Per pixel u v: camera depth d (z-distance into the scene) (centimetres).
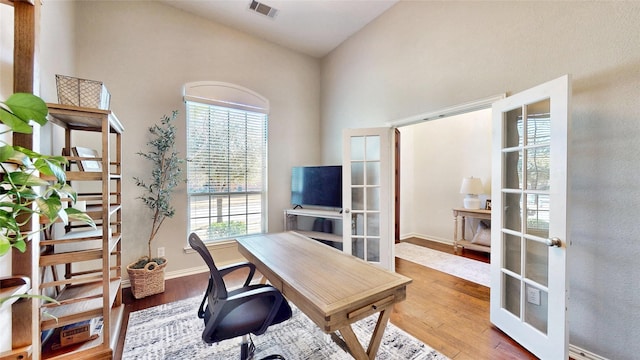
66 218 92
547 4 187
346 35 376
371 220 337
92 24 265
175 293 267
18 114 78
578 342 172
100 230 190
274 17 332
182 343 187
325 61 432
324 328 110
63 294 185
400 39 306
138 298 254
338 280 138
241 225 367
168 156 305
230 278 310
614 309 158
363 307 121
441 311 234
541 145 176
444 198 482
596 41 165
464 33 242
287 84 406
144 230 292
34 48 123
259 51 378
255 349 180
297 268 155
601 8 163
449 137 474
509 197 206
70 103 163
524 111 186
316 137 439
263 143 386
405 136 514
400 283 135
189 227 326
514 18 206
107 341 166
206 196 338
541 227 179
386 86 325
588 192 168
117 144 224
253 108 367
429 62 274
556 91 162
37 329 128
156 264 268
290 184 410
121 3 280
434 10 269
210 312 144
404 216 513
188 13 320
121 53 279
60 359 156
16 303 117
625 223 154
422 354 176
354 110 375
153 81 298
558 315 158
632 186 152
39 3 128
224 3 305
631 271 153
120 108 279
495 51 219
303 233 384
